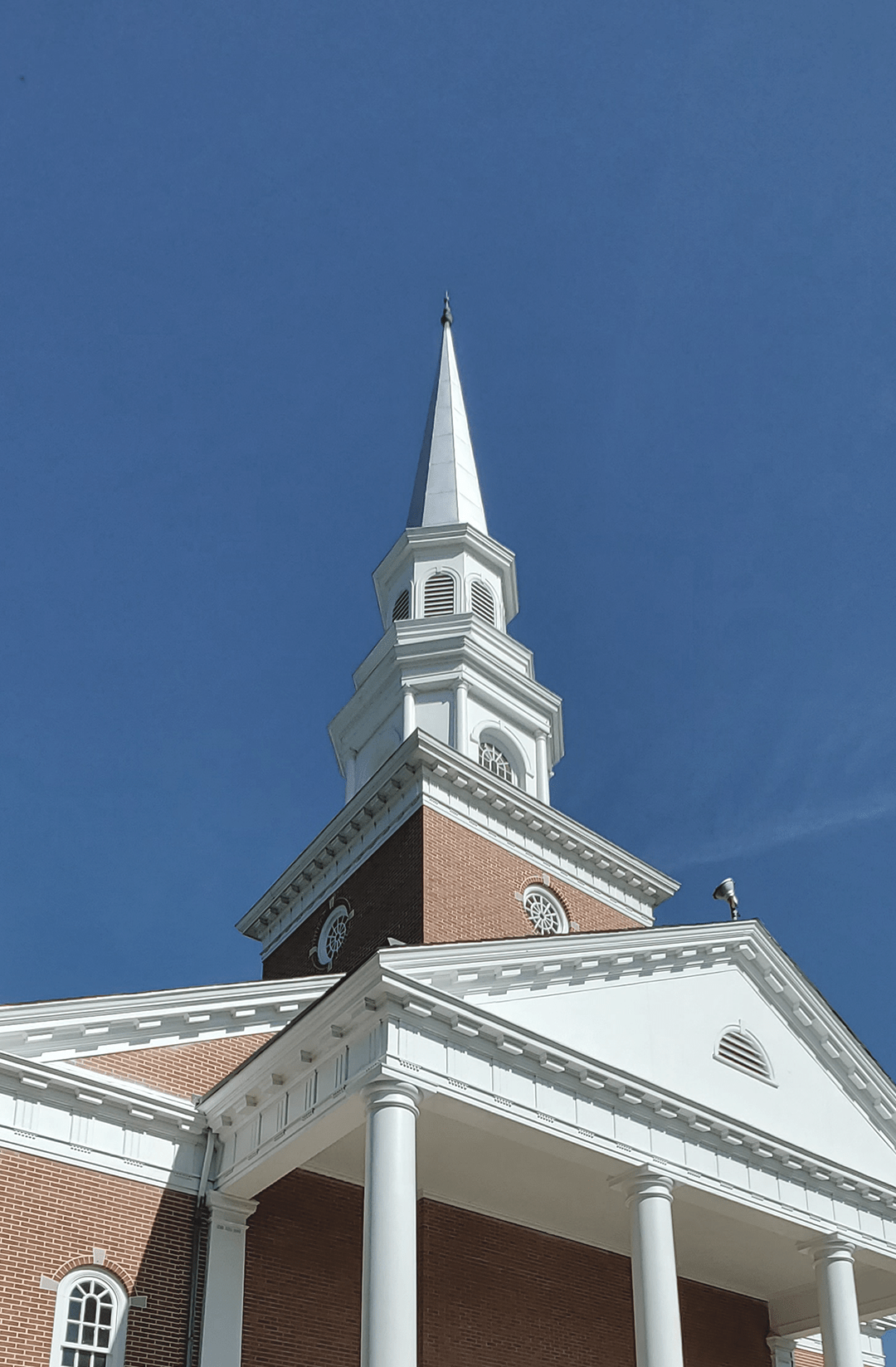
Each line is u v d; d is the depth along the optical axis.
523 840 33.56
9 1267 20.08
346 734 38.12
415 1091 19.02
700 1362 28.48
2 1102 21.27
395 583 40.56
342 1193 24.20
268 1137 21.42
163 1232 21.75
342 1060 20.19
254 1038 24.75
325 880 34.53
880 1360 36.25
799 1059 25.48
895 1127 26.39
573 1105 21.09
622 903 35.03
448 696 36.00
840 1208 24.31
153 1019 23.61
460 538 39.88
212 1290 21.59
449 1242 24.75
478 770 32.66
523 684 37.22
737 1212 22.91
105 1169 21.70
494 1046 20.42
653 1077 22.73
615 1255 27.53
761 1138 23.22
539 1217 26.09
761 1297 30.58
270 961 35.38
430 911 30.31
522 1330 24.86
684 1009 24.05
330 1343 22.55
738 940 25.44
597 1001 22.83
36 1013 22.25
